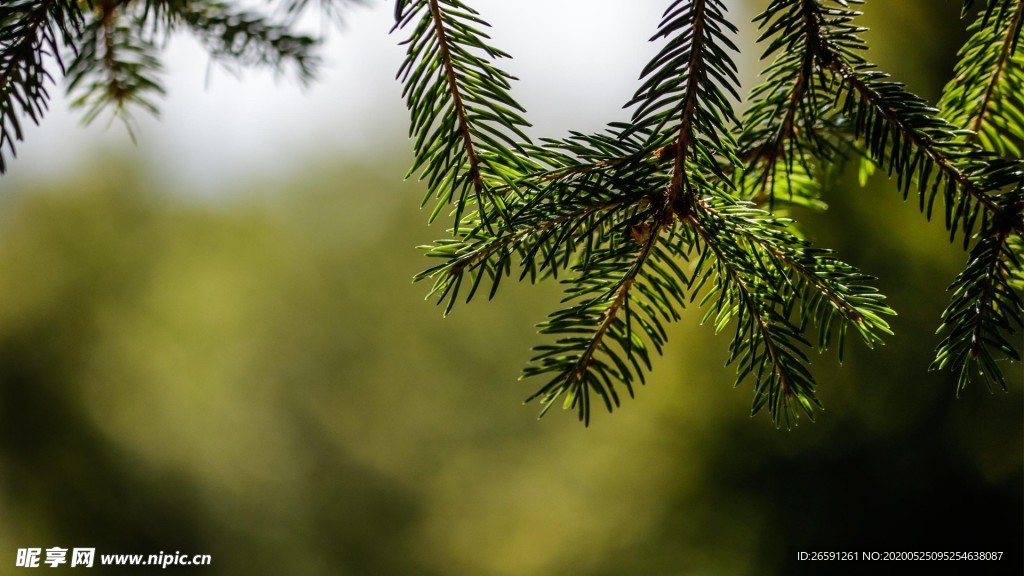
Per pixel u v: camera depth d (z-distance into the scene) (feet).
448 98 5.74
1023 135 6.00
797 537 17.83
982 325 5.78
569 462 29.37
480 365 55.21
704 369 19.24
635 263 5.80
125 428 50.21
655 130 5.74
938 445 16.10
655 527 21.16
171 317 56.54
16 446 48.24
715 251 5.76
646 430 20.98
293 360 59.26
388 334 59.31
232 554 49.21
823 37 5.81
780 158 6.04
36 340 50.90
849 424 16.93
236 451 53.47
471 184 5.76
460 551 37.29
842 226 15.71
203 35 6.74
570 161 5.76
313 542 52.34
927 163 5.80
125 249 56.24
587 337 5.82
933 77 15.69
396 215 65.00
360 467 55.72
